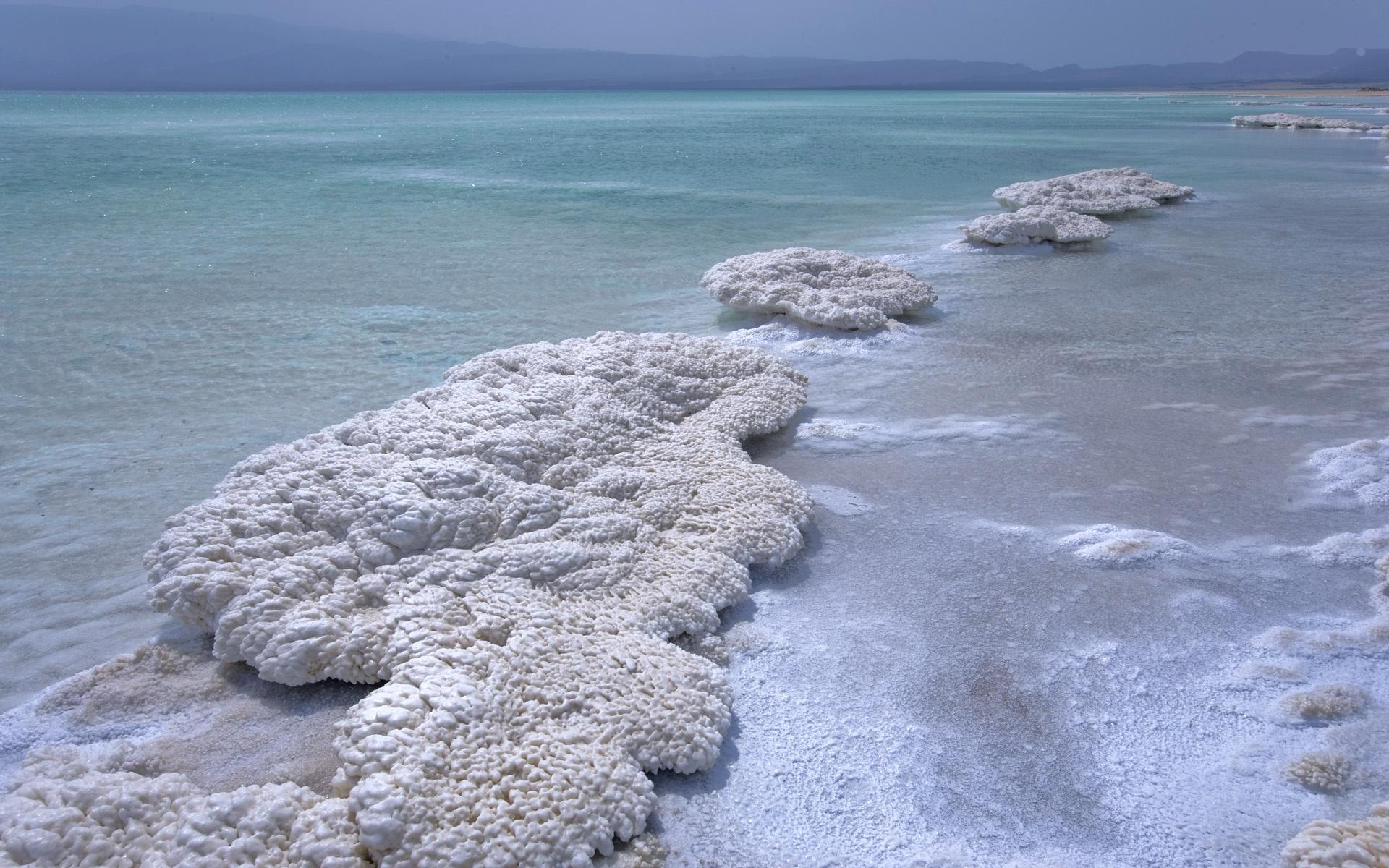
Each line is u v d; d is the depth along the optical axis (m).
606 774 2.50
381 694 2.74
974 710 2.94
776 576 3.82
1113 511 4.37
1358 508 4.34
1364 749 2.74
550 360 5.64
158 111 62.22
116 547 4.10
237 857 2.23
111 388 6.23
